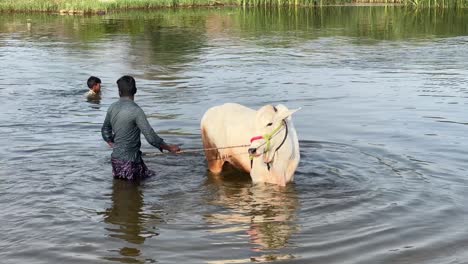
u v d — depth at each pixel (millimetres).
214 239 6707
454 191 8109
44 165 9258
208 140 9102
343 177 8742
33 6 46594
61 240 6691
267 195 8094
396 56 22000
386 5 49562
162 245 6562
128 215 7426
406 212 7406
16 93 15352
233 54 22984
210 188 8430
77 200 7906
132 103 8773
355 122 12078
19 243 6602
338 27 33656
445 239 6645
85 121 12258
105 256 6305
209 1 52031
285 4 50219
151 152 10094
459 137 10805
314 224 7090
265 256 6270
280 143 8141
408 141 10578
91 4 45281
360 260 6164
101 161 9516
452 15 39812
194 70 19094
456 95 14766
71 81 17312
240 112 8875
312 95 14953
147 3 49562
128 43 27156
